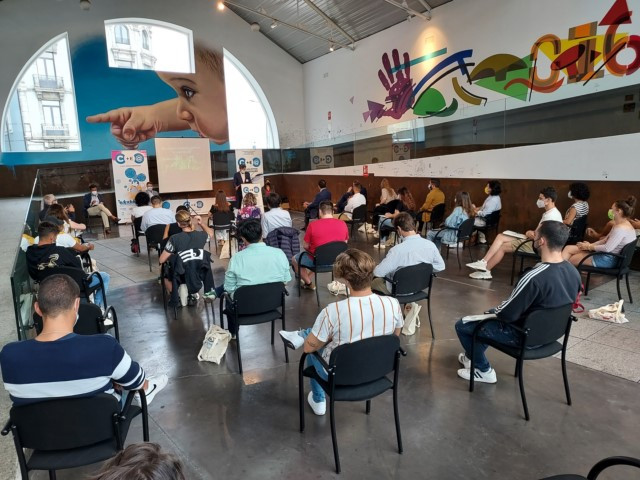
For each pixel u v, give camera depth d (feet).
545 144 20.49
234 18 41.09
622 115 17.43
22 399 5.07
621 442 7.24
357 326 6.88
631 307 13.10
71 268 11.61
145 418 6.23
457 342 11.29
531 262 19.38
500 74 25.38
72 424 5.24
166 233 17.62
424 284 11.41
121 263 20.74
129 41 38.04
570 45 21.54
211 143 41.70
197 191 39.70
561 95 19.63
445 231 19.30
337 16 34.27
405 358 10.43
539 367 9.83
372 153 32.01
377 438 7.48
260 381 9.56
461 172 25.17
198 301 15.02
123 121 37.99
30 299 11.26
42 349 5.03
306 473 6.66
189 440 7.50
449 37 28.27
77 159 36.55
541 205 16.06
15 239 18.99
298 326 12.72
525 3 23.48
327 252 14.32
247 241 10.49
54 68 35.35
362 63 36.35
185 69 40.16
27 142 34.71
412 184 28.73
